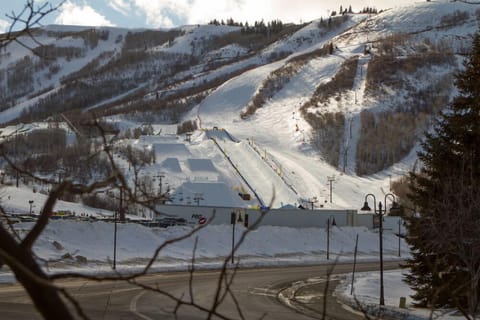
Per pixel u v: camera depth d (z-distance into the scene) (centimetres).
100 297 3562
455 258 2342
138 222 8500
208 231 7931
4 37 432
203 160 18062
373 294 4459
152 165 16900
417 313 3303
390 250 9675
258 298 4078
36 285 299
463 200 2247
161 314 3025
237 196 14962
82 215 8169
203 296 3875
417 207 3419
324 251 8850
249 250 7912
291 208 11050
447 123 3634
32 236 349
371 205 16212
